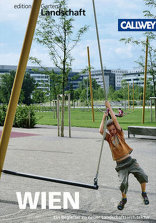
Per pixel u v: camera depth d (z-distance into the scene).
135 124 26.38
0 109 29.31
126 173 4.95
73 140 15.94
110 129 5.06
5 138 5.29
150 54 27.73
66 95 18.05
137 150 12.17
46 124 28.42
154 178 7.39
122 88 113.81
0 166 5.38
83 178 7.40
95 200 5.68
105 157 10.66
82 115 45.62
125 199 4.92
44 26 18.00
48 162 9.70
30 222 4.57
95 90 121.12
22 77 5.18
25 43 5.11
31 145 14.04
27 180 7.30
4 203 5.50
